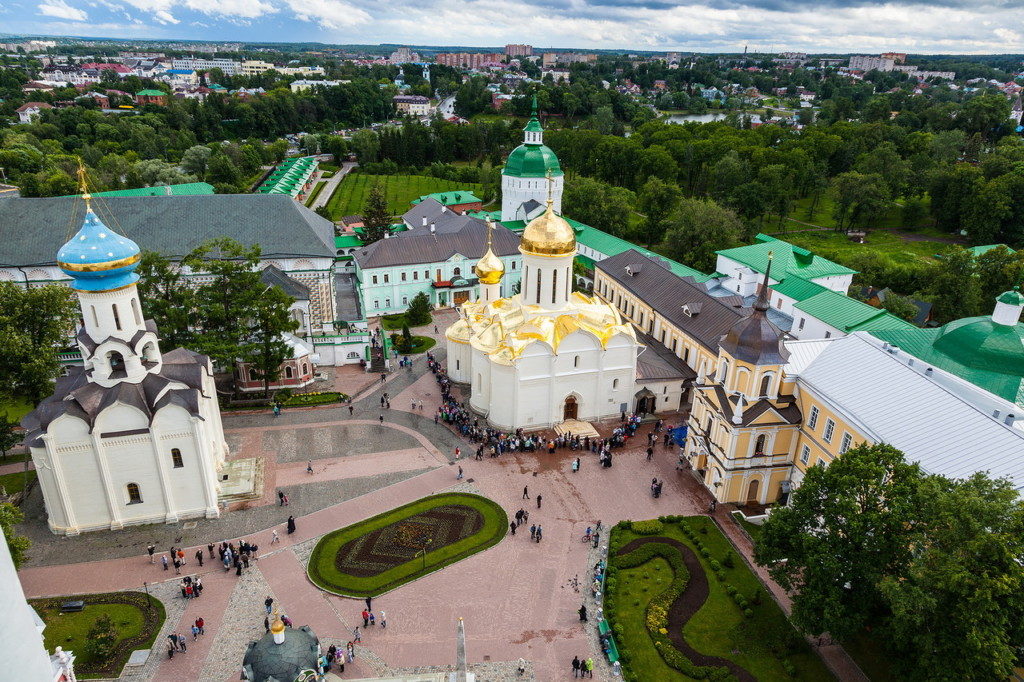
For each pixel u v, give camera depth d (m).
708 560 52.75
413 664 43.09
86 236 48.44
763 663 43.59
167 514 56.19
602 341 71.25
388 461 65.69
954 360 64.06
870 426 50.12
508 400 70.88
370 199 136.12
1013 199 142.38
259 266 87.88
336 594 48.75
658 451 68.56
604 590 49.66
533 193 133.12
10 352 59.16
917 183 165.25
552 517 57.75
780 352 56.84
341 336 86.81
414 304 101.88
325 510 58.22
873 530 39.31
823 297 88.50
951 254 100.50
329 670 42.25
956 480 41.53
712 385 61.28
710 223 119.25
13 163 170.88
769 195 151.50
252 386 79.50
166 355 60.41
